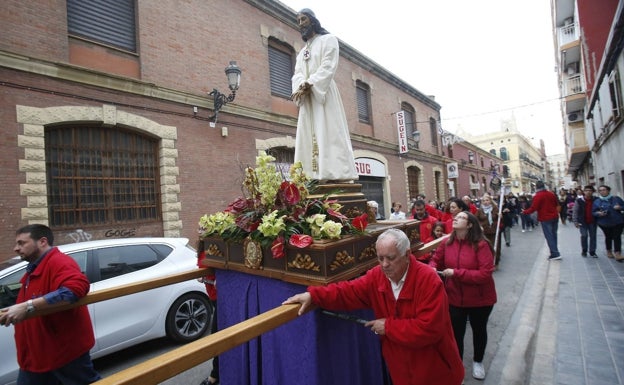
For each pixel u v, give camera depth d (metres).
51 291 2.37
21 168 5.87
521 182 54.56
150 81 7.82
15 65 5.91
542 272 7.09
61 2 6.61
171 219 7.81
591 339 3.75
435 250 3.52
